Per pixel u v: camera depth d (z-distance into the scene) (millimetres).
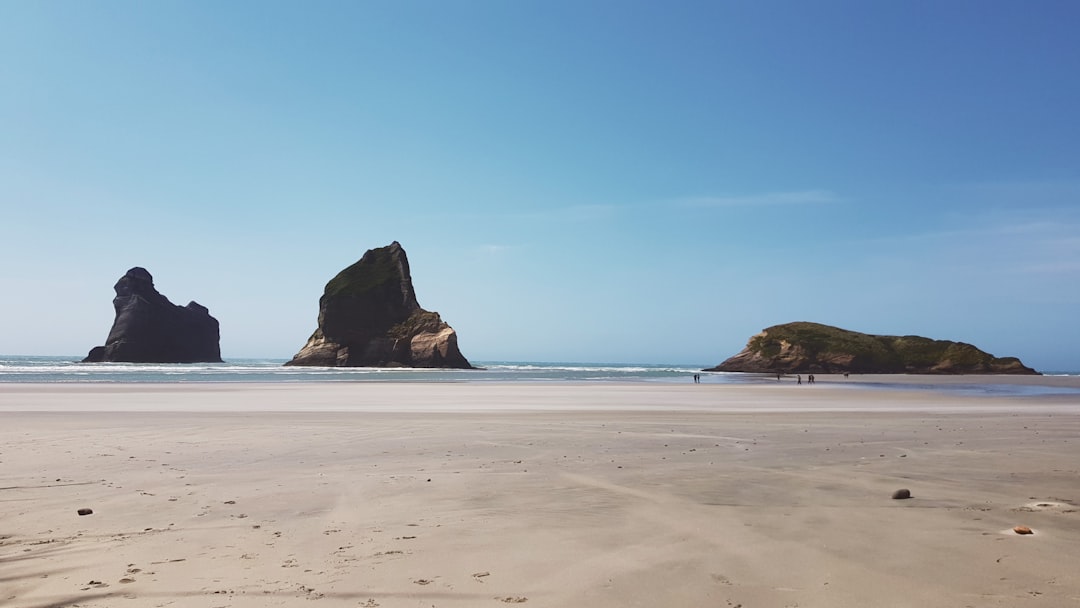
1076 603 4699
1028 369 118500
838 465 11734
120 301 157625
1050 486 9633
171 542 6555
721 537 6594
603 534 6738
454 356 124000
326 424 19234
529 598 4879
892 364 122500
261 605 4770
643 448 14164
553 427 18719
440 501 8484
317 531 6953
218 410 25344
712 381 75312
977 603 4711
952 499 8617
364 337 129500
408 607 4715
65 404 28250
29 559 5980
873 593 4934
